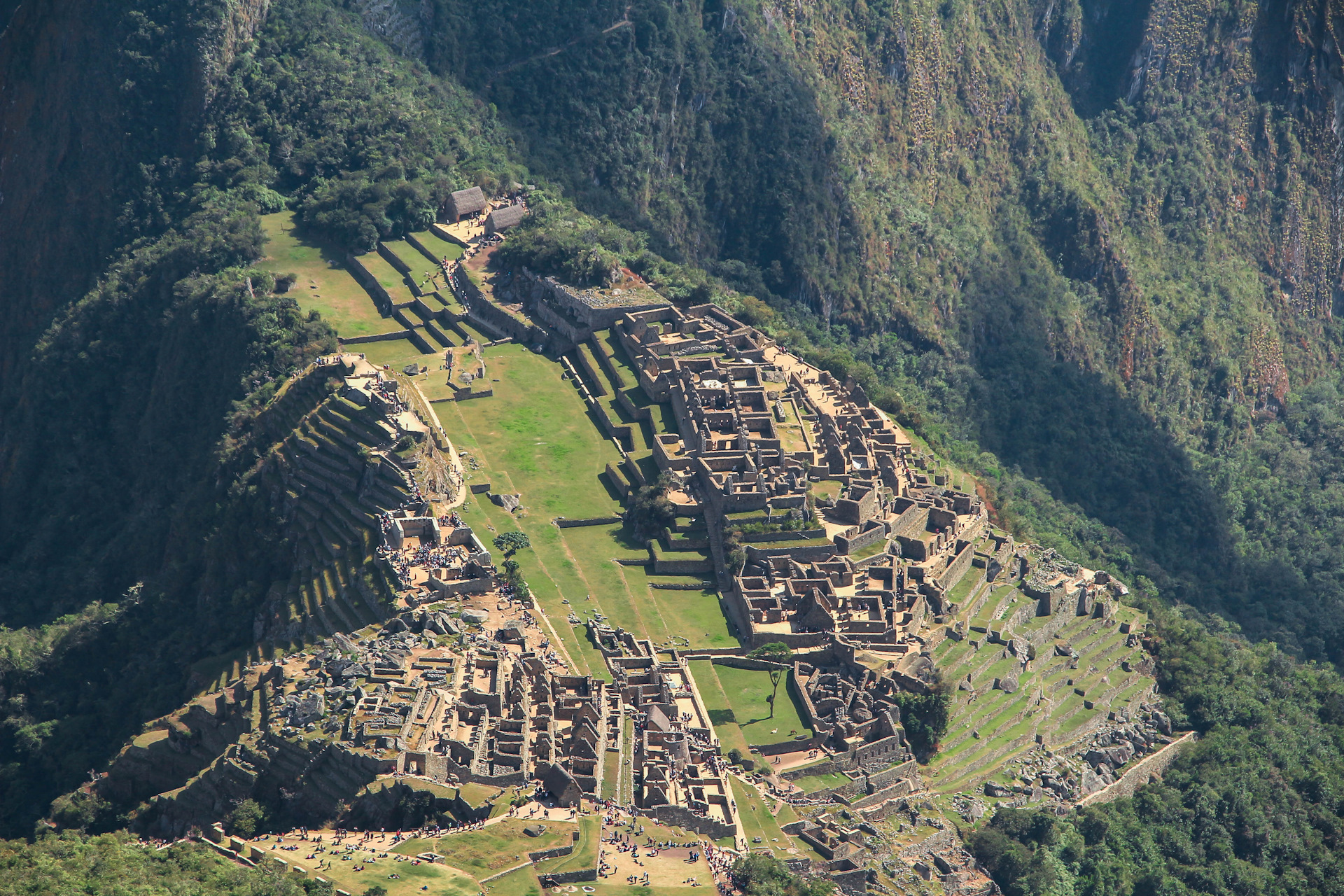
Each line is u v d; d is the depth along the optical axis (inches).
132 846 6963.6
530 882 6250.0
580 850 6486.2
